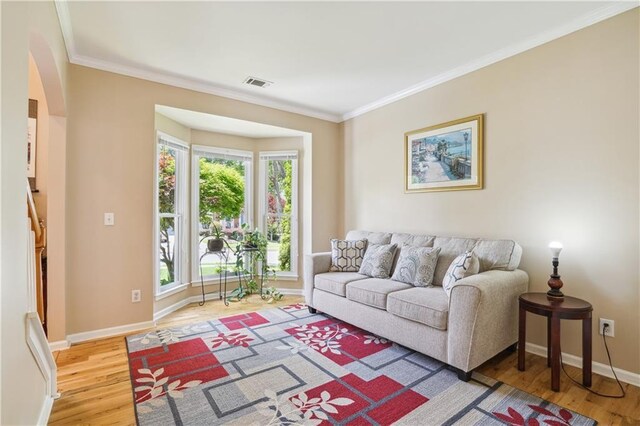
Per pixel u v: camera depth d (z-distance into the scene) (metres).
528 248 2.66
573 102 2.41
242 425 1.69
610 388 2.07
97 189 2.93
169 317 3.50
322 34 2.54
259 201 4.68
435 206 3.39
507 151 2.81
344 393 2.00
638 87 2.13
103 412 1.80
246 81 3.44
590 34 2.32
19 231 1.43
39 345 1.79
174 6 2.18
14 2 1.32
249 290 4.42
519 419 1.75
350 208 4.50
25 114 1.48
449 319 2.21
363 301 2.84
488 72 2.94
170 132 3.77
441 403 1.89
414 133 3.60
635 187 2.14
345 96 3.89
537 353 2.57
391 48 2.77
